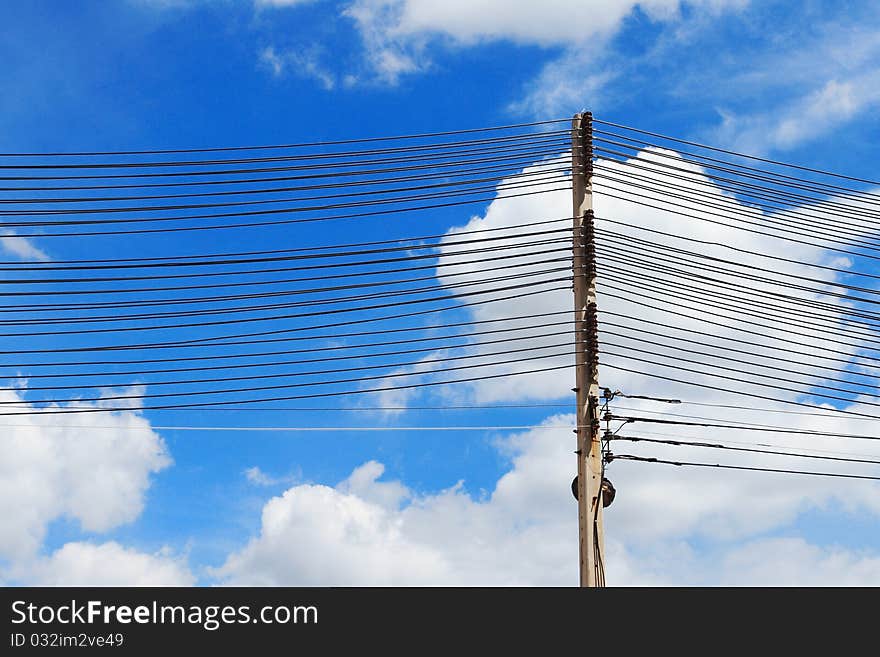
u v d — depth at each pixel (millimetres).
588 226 20938
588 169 21406
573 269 20797
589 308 20375
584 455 19422
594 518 19031
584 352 20078
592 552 18781
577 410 19766
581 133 21609
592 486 19219
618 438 19703
